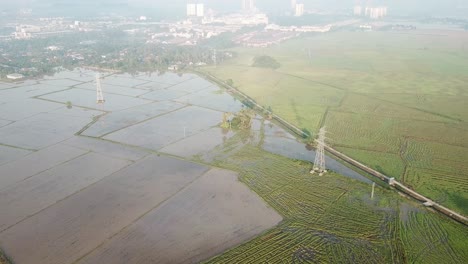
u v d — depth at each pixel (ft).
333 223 246.68
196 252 218.79
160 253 217.97
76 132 406.21
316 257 215.31
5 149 362.53
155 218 250.78
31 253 218.59
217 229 239.50
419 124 429.38
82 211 259.19
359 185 293.43
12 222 247.29
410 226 244.01
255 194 280.72
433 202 269.85
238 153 354.13
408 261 212.64
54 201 271.69
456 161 334.85
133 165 327.67
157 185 293.23
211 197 276.21
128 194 280.51
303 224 245.24
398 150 359.87
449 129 412.57
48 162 334.03
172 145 371.76
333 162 339.36
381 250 221.66
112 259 213.25
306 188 289.94
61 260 212.64
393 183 298.35
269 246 223.92
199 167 324.39
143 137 392.68
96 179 302.86
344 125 428.97
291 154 356.59
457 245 225.97
